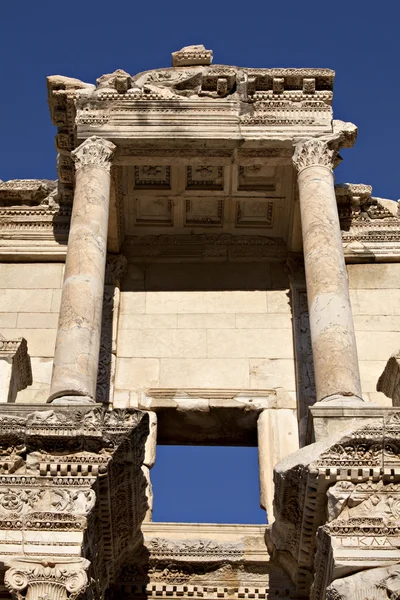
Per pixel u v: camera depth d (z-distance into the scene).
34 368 22.30
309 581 17.53
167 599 18.22
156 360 22.64
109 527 16.67
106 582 17.48
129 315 23.34
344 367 18.17
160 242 24.41
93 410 16.41
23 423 16.20
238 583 18.33
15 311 23.19
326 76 22.67
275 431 21.58
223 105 22.45
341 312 19.06
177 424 22.42
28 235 24.25
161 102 22.44
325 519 16.03
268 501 20.53
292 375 22.45
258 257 24.28
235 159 22.38
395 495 15.63
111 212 23.05
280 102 22.52
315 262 19.95
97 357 18.75
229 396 22.05
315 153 21.75
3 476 15.86
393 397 20.55
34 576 14.77
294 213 23.47
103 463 15.97
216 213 24.23
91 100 22.45
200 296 23.69
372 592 14.62
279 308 23.50
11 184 24.78
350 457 15.81
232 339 22.98
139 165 22.69
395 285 23.61
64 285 19.59
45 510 15.53
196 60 23.50
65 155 23.16
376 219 24.48
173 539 18.73
